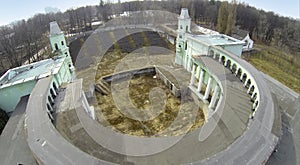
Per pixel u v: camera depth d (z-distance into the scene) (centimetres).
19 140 1980
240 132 1803
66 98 2439
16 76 2934
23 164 1694
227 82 2655
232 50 3644
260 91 2167
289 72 4644
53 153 1466
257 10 10394
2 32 9300
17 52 6700
